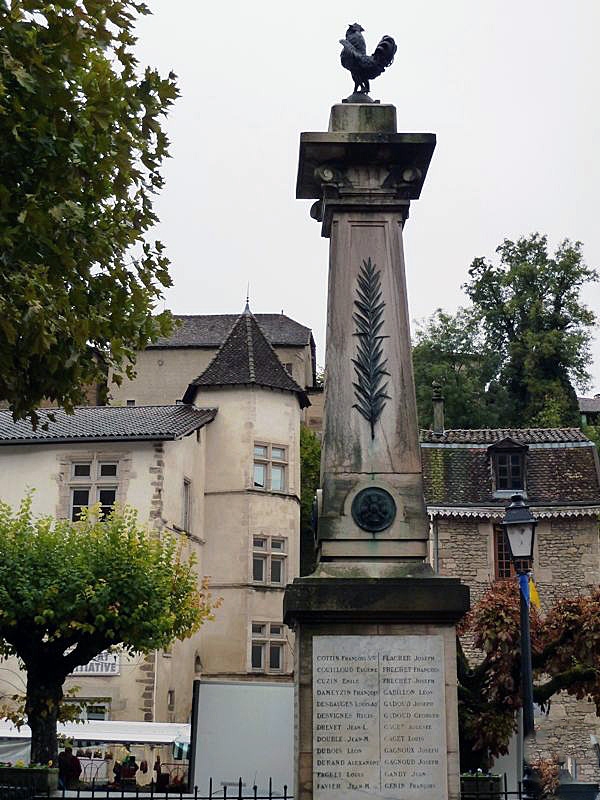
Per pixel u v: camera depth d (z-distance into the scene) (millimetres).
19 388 11320
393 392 10711
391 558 10281
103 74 10680
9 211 9555
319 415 57000
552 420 49812
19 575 21266
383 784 9641
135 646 22031
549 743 26828
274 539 37219
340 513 10375
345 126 11094
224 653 35719
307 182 11508
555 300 53406
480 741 17219
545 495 29203
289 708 17875
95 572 21891
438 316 54156
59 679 21766
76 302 10727
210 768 17422
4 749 24875
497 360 53094
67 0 9750
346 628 9906
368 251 10984
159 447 33000
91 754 29234
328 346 10812
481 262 54500
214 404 38000
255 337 39750
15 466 33594
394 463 10539
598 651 17672
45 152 10031
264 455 37750
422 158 11070
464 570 28562
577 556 28484
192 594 25156
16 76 9320
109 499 32938
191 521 35500
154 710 30641
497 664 17609
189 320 58438
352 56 11492
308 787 9641
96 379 11953
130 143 10648
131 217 11547
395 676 9820
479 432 32094
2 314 9570
